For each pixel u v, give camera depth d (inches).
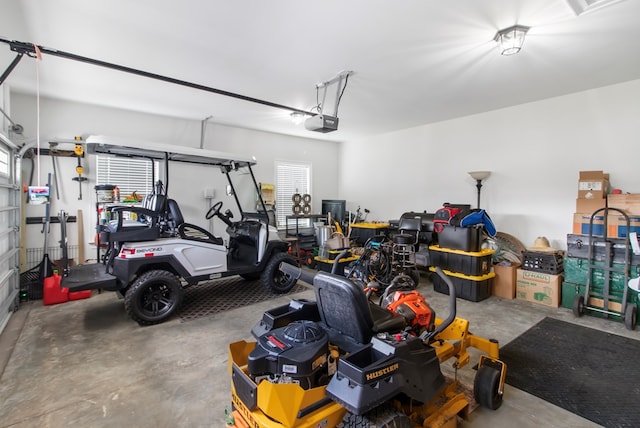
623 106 154.9
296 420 55.2
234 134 251.3
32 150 173.9
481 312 152.7
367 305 66.6
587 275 148.3
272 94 171.5
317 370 62.8
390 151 269.6
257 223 177.9
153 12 97.1
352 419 58.4
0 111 135.4
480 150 210.1
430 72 142.7
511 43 107.7
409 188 255.1
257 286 195.0
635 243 133.6
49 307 155.3
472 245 171.0
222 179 242.2
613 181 158.4
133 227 140.0
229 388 92.0
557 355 111.4
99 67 137.9
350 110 203.5
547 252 164.7
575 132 169.9
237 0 90.8
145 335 125.6
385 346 60.4
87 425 76.7
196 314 148.6
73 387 91.4
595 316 147.1
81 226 188.2
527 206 189.0
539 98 179.0
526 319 143.9
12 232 151.3
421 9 95.0
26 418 78.7
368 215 289.9
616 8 93.8
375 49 121.0
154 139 214.1
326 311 74.1
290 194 289.0
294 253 244.5
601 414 81.8
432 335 73.5
